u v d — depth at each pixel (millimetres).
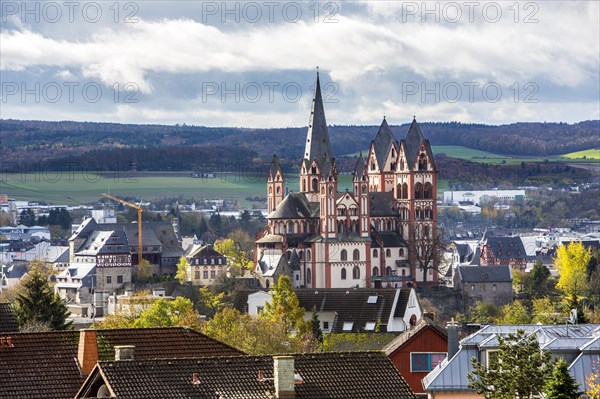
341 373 192250
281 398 184125
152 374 185250
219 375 186875
